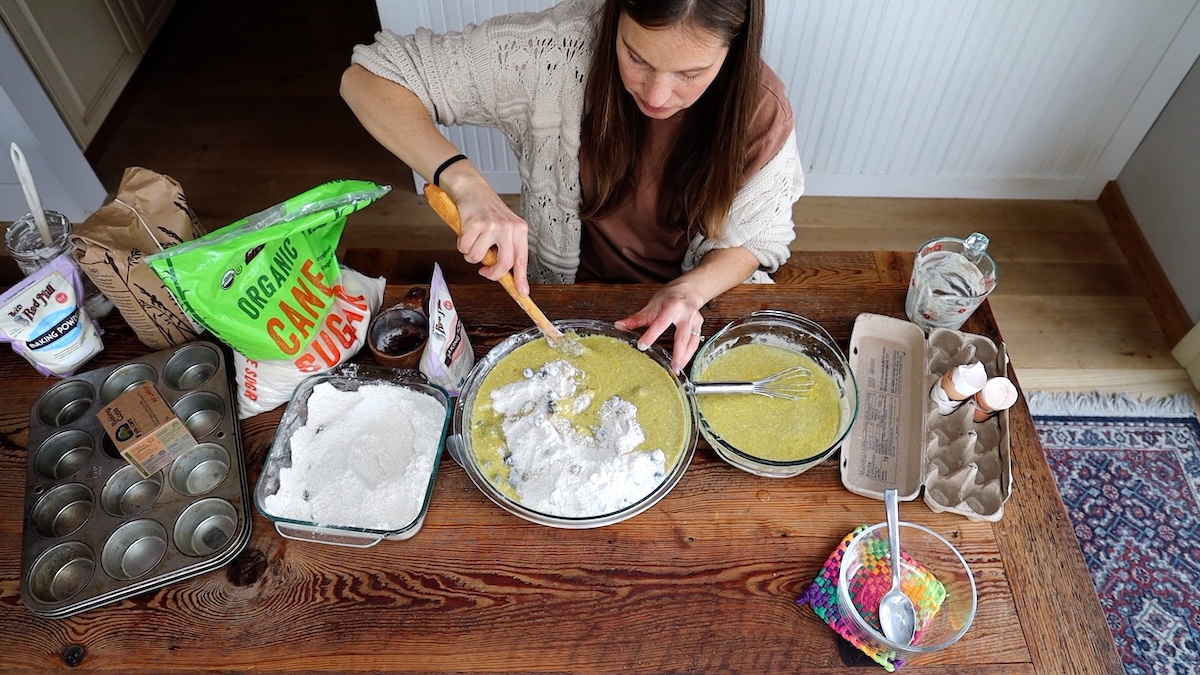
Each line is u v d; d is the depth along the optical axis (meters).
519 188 2.29
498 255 0.96
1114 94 1.97
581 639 0.84
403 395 0.99
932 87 1.94
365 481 0.93
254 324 0.89
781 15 1.76
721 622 0.85
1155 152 2.04
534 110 1.18
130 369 1.04
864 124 2.05
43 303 0.98
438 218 2.30
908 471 0.96
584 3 1.13
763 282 1.21
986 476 0.97
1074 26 1.79
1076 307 2.07
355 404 0.99
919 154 2.16
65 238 1.09
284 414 0.96
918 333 1.08
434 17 1.78
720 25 0.86
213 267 0.83
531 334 1.05
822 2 1.74
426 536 0.91
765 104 1.11
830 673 0.82
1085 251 2.20
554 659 0.83
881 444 0.99
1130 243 2.15
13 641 0.85
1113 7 1.75
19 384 1.06
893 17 1.77
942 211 2.30
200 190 2.37
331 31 2.85
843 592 0.82
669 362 1.02
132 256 0.96
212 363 1.05
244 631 0.85
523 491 0.91
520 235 0.97
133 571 0.89
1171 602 1.60
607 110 1.09
